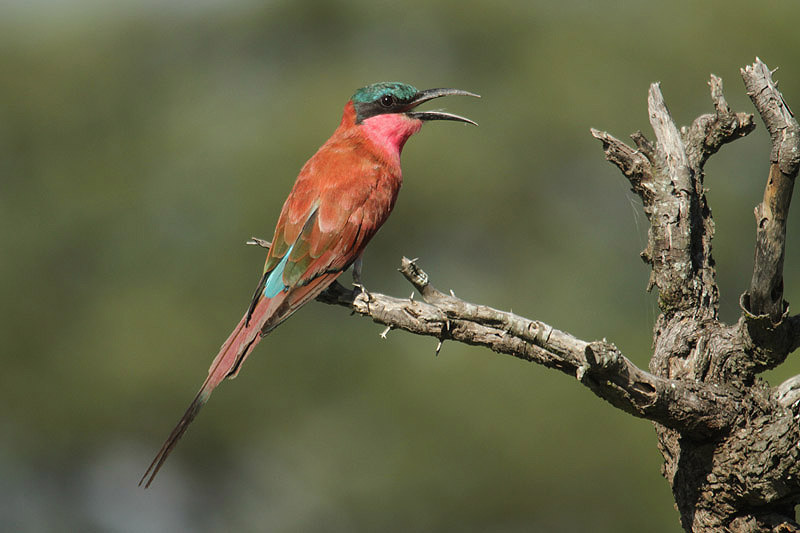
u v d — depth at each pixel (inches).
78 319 741.9
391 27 860.6
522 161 794.2
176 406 714.8
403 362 699.4
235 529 769.6
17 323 735.1
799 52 789.2
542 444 601.3
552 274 771.4
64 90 817.5
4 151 786.2
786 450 161.5
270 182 707.4
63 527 808.9
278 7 860.6
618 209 799.1
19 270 743.7
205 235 743.7
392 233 767.7
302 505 732.0
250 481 754.8
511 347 171.6
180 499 786.2
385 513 660.7
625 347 699.4
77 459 773.9
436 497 632.4
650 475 588.7
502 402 625.0
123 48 855.7
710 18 807.1
